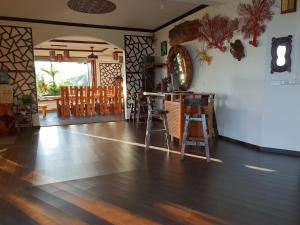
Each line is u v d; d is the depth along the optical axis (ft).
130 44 25.41
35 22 21.68
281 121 13.56
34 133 19.81
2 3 17.75
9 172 11.17
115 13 20.49
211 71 18.10
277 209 7.77
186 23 19.86
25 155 13.75
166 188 9.34
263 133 14.20
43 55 37.60
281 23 13.01
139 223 7.10
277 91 13.51
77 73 42.14
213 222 7.10
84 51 37.78
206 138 12.50
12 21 21.03
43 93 39.11
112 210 7.81
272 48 13.37
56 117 28.35
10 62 21.31
